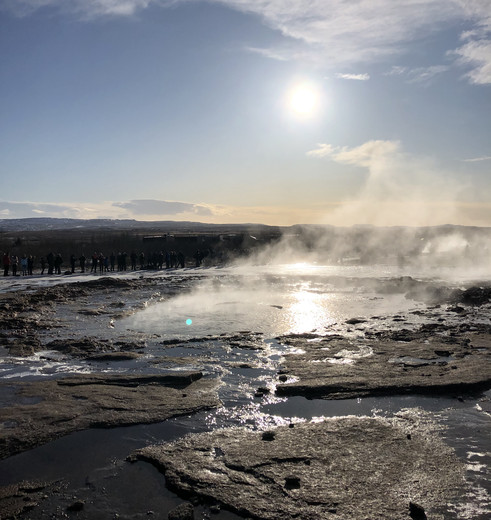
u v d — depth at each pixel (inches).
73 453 259.9
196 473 235.3
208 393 346.6
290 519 199.3
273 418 305.9
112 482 232.5
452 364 407.5
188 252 1958.7
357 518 198.7
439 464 243.4
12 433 277.9
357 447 261.9
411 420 300.7
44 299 813.2
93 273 1402.6
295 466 241.3
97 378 377.1
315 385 353.4
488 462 246.2
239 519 201.9
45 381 374.0
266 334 552.1
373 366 404.8
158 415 305.4
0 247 2122.3
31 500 217.6
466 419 302.0
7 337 544.1
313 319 650.2
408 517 199.2
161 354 463.8
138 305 781.3
